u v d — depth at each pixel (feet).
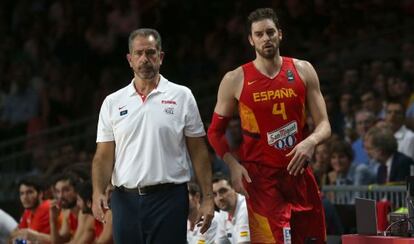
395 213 53.21
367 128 81.20
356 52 104.47
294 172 50.14
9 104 121.19
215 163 83.25
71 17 126.41
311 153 50.11
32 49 126.21
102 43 123.44
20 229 74.13
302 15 111.75
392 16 108.58
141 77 49.85
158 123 49.88
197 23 119.96
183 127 50.31
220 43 116.16
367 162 80.38
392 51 103.60
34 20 129.08
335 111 92.02
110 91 116.37
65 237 72.49
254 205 52.29
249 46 111.04
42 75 123.24
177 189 50.03
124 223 50.11
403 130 78.59
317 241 52.90
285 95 51.49
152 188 49.73
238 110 53.36
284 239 51.65
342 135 89.92
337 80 101.81
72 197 72.02
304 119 52.39
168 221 49.70
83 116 119.24
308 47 109.91
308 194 52.85
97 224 67.87
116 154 50.80
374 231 50.75
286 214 51.88
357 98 91.66
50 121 118.11
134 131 50.01
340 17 110.32
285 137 51.67
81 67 123.13
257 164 52.21
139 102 50.24
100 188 50.93
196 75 116.16
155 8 122.01
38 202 75.72
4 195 103.45
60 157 100.17
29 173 104.88
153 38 49.85
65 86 120.37
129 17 123.03
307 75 52.03
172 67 118.62
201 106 106.63
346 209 67.77
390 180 70.64
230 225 62.85
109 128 50.96
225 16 118.62
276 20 51.75
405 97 87.76
